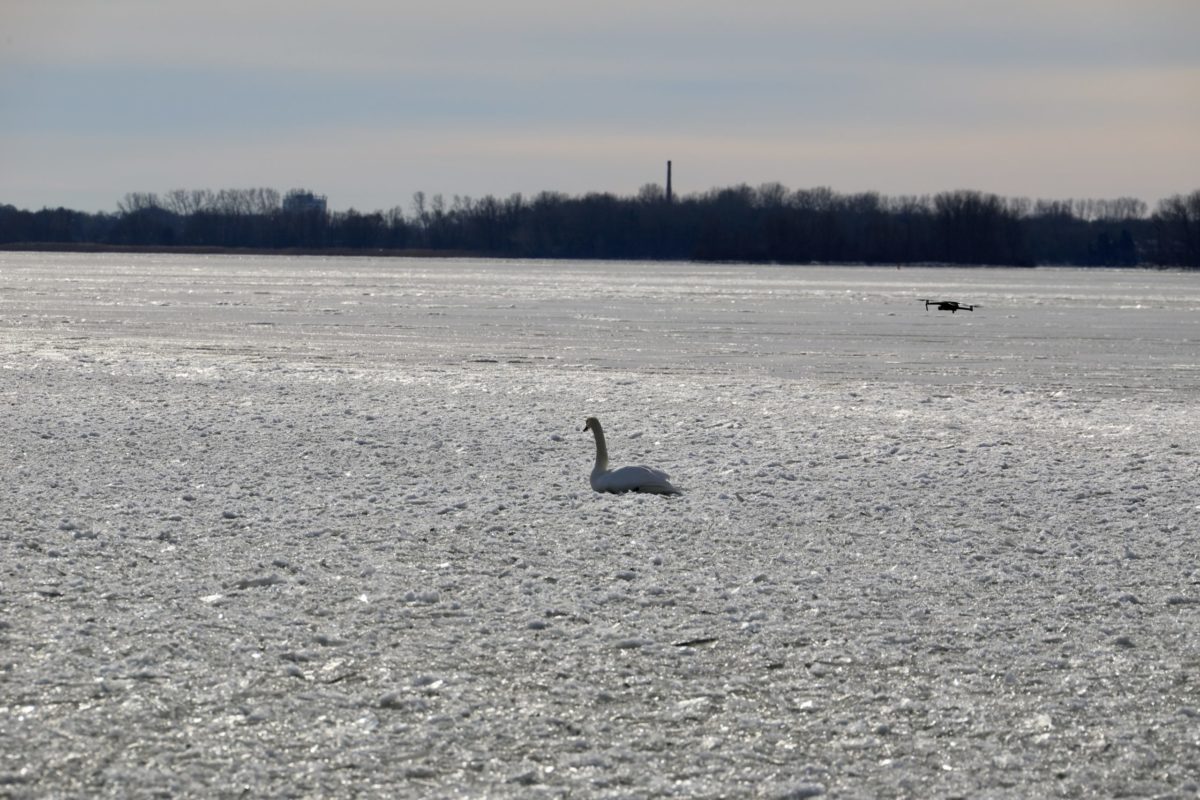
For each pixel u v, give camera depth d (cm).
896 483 3875
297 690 2003
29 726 1830
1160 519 3394
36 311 12325
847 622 2417
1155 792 1705
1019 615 2484
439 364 7700
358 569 2720
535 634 2306
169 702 1936
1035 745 1855
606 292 18988
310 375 6688
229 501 3409
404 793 1664
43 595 2464
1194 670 2175
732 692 2047
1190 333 11325
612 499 3547
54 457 4047
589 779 1712
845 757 1803
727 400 5909
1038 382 7188
